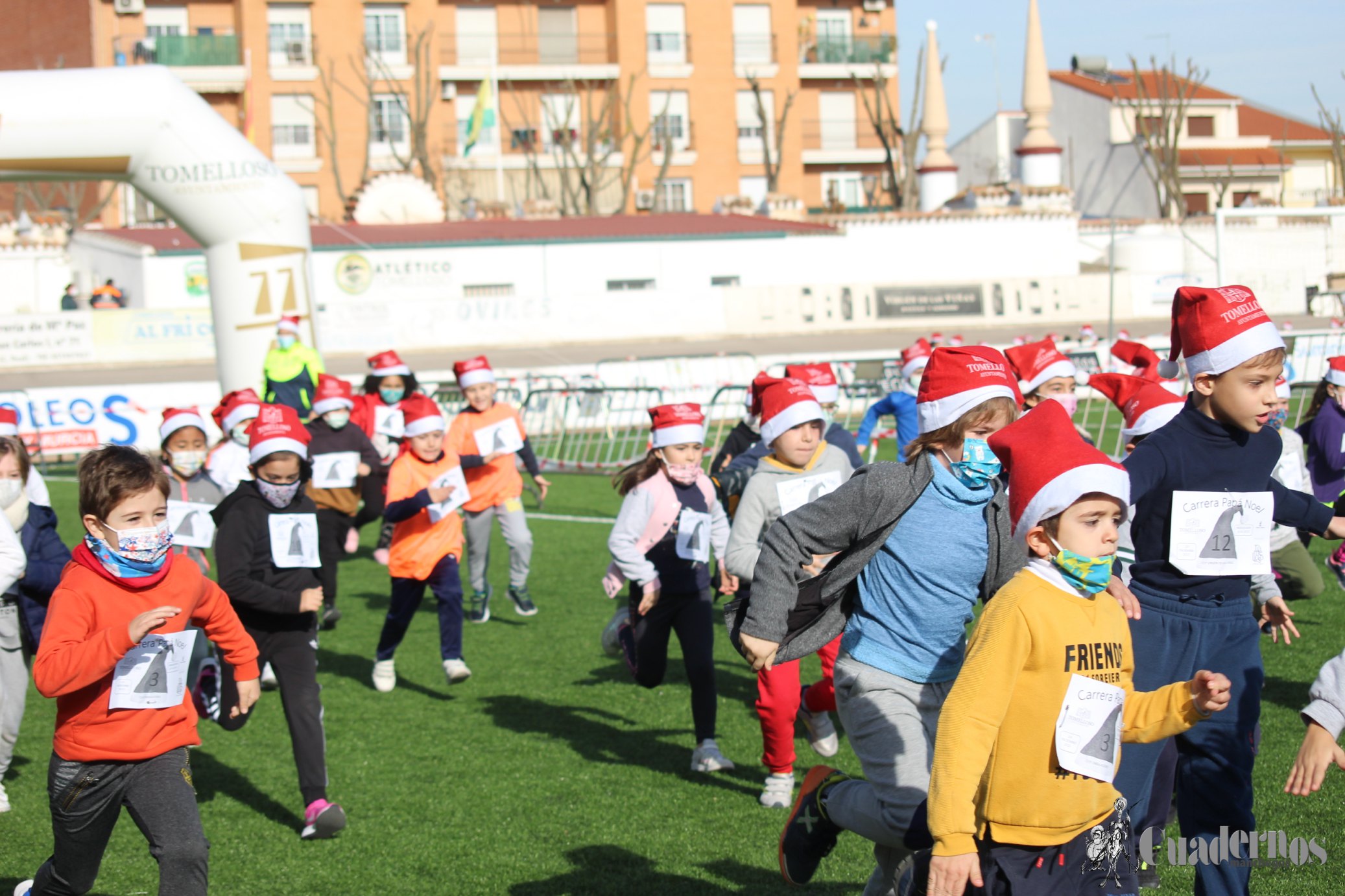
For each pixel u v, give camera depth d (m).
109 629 3.64
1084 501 3.01
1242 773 3.95
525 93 47.62
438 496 7.38
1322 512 4.20
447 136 46.88
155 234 30.97
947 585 3.59
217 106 45.34
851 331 30.91
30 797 6.05
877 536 3.63
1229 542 4.04
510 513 9.82
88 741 3.82
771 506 5.49
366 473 9.91
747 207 40.41
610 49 48.50
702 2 48.59
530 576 11.77
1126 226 35.78
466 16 47.19
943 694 3.65
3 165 14.48
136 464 3.86
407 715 7.32
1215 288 4.06
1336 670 3.31
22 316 24.25
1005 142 53.59
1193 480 4.07
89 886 4.08
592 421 22.14
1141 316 33.16
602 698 7.56
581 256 30.81
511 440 9.72
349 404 9.95
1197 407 4.13
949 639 3.64
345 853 5.18
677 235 31.62
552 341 28.00
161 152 15.01
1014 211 34.34
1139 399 5.31
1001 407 3.58
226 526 5.34
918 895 3.28
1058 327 32.16
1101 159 50.28
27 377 23.30
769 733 5.49
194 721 4.07
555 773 6.12
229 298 15.87
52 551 5.53
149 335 25.02
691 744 6.56
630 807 5.59
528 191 46.38
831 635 3.77
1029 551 3.14
